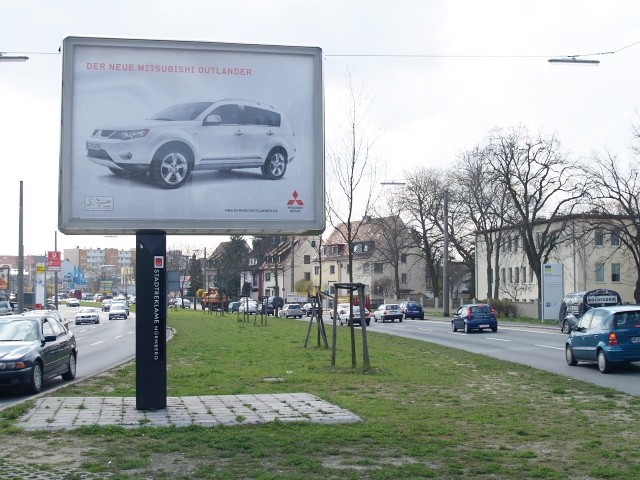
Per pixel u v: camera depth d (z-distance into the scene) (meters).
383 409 11.80
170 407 11.98
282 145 12.77
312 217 12.82
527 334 39.22
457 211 73.50
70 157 12.01
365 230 97.88
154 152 12.27
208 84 12.54
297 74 12.87
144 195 12.20
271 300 82.56
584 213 56.84
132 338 38.72
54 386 17.23
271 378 16.62
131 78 12.26
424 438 9.46
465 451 8.70
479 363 20.28
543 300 53.06
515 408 12.12
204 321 53.28
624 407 12.29
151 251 11.92
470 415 11.27
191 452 8.62
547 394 14.02
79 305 124.88
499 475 7.54
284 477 7.35
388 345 27.78
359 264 101.75
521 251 79.38
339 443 9.12
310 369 18.62
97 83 12.15
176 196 12.34
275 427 10.13
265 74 12.76
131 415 11.17
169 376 17.17
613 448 8.86
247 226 12.59
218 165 12.52
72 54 12.07
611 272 71.31
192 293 110.56
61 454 8.56
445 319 64.50
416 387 15.02
